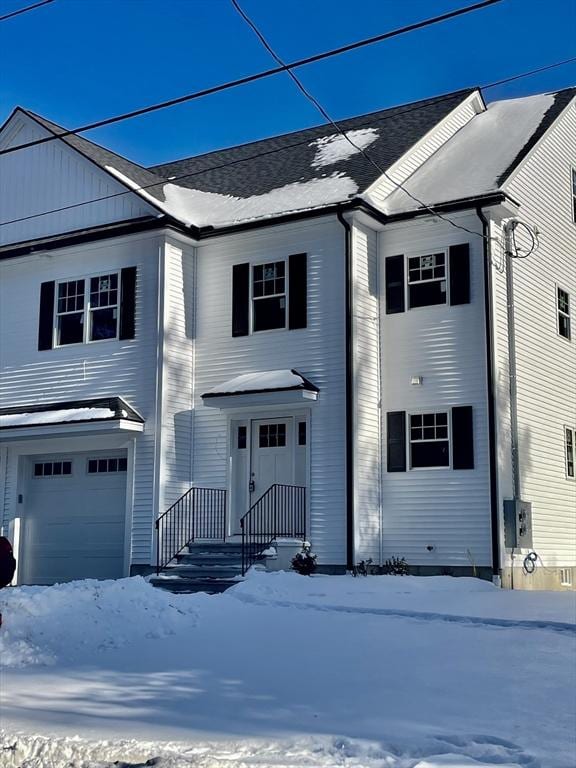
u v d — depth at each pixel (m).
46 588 12.97
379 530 18.62
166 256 19.94
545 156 21.41
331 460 18.34
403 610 13.09
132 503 19.45
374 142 22.62
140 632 11.65
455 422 18.20
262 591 14.70
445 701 8.04
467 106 24.30
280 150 24.61
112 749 6.82
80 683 9.16
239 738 7.01
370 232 19.41
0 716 7.84
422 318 18.89
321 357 18.80
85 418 19.34
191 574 18.00
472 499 17.88
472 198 18.22
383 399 19.06
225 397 18.89
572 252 22.30
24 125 22.45
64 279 21.41
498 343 18.17
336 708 7.88
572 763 6.25
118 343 20.31
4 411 21.55
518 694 8.26
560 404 20.69
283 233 19.58
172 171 25.61
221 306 20.22
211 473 19.70
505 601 14.20
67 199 21.61
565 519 20.33
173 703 8.23
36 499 21.41
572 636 11.22
